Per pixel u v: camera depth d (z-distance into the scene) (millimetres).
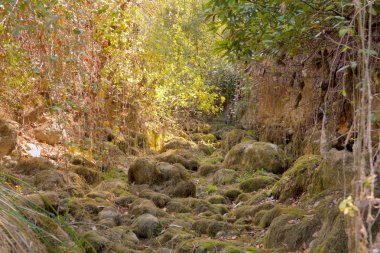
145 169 6965
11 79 5355
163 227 5172
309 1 3574
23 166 6391
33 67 4527
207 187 7281
